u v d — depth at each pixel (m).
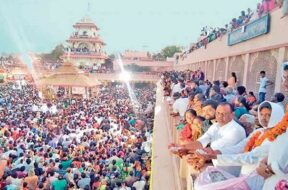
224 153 3.97
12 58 78.88
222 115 4.22
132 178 11.74
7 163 13.56
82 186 12.02
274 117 3.46
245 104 6.86
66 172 12.51
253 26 14.43
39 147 16.31
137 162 13.51
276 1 12.03
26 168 13.18
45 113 27.67
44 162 13.84
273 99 6.52
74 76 41.59
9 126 21.45
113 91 58.31
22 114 26.81
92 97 44.47
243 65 16.72
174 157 7.41
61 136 19.03
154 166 7.55
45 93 41.78
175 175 6.61
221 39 21.78
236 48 17.89
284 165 3.12
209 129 4.51
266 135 3.30
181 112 8.99
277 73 11.95
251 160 3.56
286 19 11.00
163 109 18.11
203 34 33.84
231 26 18.78
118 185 11.46
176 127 7.54
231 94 9.19
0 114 26.31
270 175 3.23
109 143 17.61
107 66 83.62
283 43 11.22
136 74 67.00
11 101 36.41
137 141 18.28
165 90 18.22
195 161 4.23
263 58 13.77
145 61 82.00
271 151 3.25
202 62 31.50
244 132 4.19
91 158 14.74
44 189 11.47
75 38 76.75
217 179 3.52
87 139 18.81
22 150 15.62
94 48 77.12
